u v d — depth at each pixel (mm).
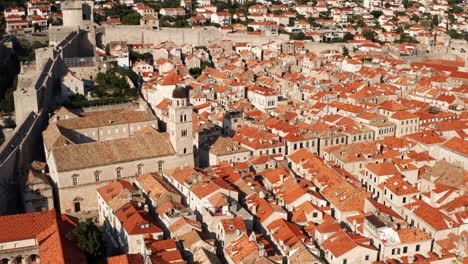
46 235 125250
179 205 146875
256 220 145500
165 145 172875
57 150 159000
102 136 197500
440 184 165625
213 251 127062
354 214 150875
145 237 127688
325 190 162750
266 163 183625
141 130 194625
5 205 148375
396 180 166375
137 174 167000
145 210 140250
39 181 152250
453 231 140625
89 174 158750
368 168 178375
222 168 175250
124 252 132375
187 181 155375
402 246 130625
